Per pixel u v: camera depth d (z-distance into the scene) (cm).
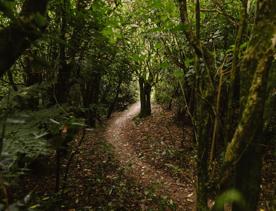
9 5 158
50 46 600
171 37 603
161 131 1650
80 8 591
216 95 215
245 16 194
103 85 2044
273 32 166
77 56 759
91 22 548
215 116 210
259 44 173
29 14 185
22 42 188
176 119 1786
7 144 240
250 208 182
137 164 1216
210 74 216
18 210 174
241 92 183
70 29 599
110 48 537
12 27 182
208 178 201
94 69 821
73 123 322
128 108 2919
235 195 133
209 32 796
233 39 746
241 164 184
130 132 1811
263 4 171
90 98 1329
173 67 880
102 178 992
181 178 1002
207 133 207
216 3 292
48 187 838
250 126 170
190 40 218
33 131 259
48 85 343
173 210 802
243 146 173
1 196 199
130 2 869
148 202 852
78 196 841
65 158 1105
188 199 888
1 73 188
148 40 885
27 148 242
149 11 529
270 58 164
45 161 930
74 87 848
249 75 179
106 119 2286
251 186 183
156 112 2208
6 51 183
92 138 1557
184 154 1152
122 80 1930
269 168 788
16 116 254
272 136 600
